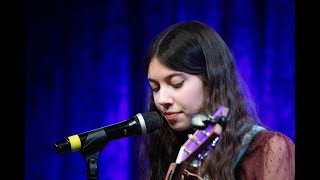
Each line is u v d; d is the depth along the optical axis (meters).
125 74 6.34
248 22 5.99
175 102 2.81
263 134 2.86
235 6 6.02
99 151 2.68
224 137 2.87
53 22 6.41
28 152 6.49
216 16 6.05
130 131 2.72
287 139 2.85
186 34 2.88
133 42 6.30
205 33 2.93
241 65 5.98
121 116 6.36
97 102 6.43
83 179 6.54
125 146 6.38
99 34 6.39
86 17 6.41
